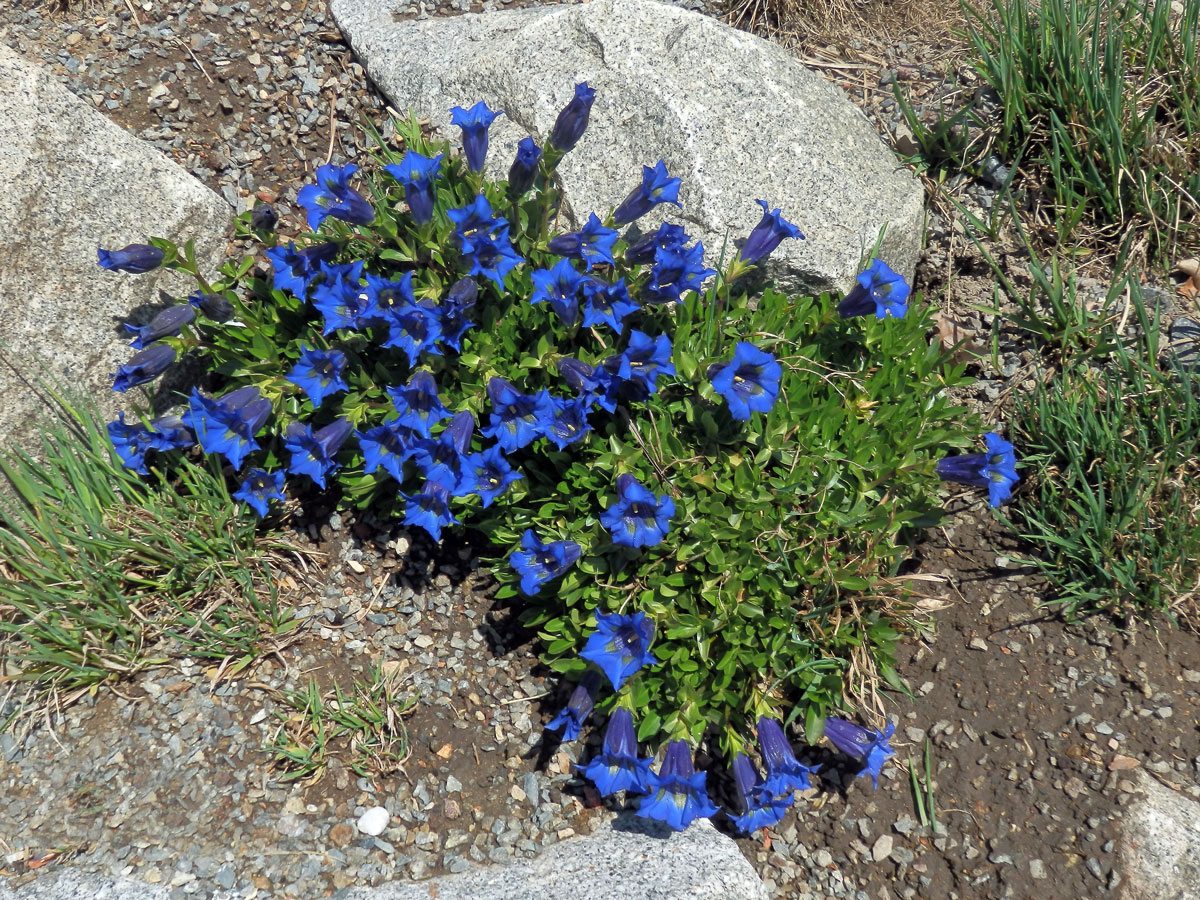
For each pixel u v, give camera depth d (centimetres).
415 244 70
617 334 70
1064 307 75
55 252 70
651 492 60
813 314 73
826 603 65
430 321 63
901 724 66
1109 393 71
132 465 69
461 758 64
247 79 86
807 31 93
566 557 62
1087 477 70
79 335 70
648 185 69
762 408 62
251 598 67
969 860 61
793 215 76
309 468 66
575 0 94
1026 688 65
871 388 70
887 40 92
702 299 74
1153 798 60
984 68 84
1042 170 82
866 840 63
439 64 86
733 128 78
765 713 62
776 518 65
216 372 76
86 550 66
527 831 62
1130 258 77
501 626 70
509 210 72
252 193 82
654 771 63
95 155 72
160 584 67
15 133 69
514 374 68
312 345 70
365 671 67
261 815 60
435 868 60
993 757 64
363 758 63
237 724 64
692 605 64
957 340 78
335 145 86
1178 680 64
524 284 70
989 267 80
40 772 61
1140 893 58
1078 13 83
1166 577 65
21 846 58
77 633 64
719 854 60
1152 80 82
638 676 63
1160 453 68
